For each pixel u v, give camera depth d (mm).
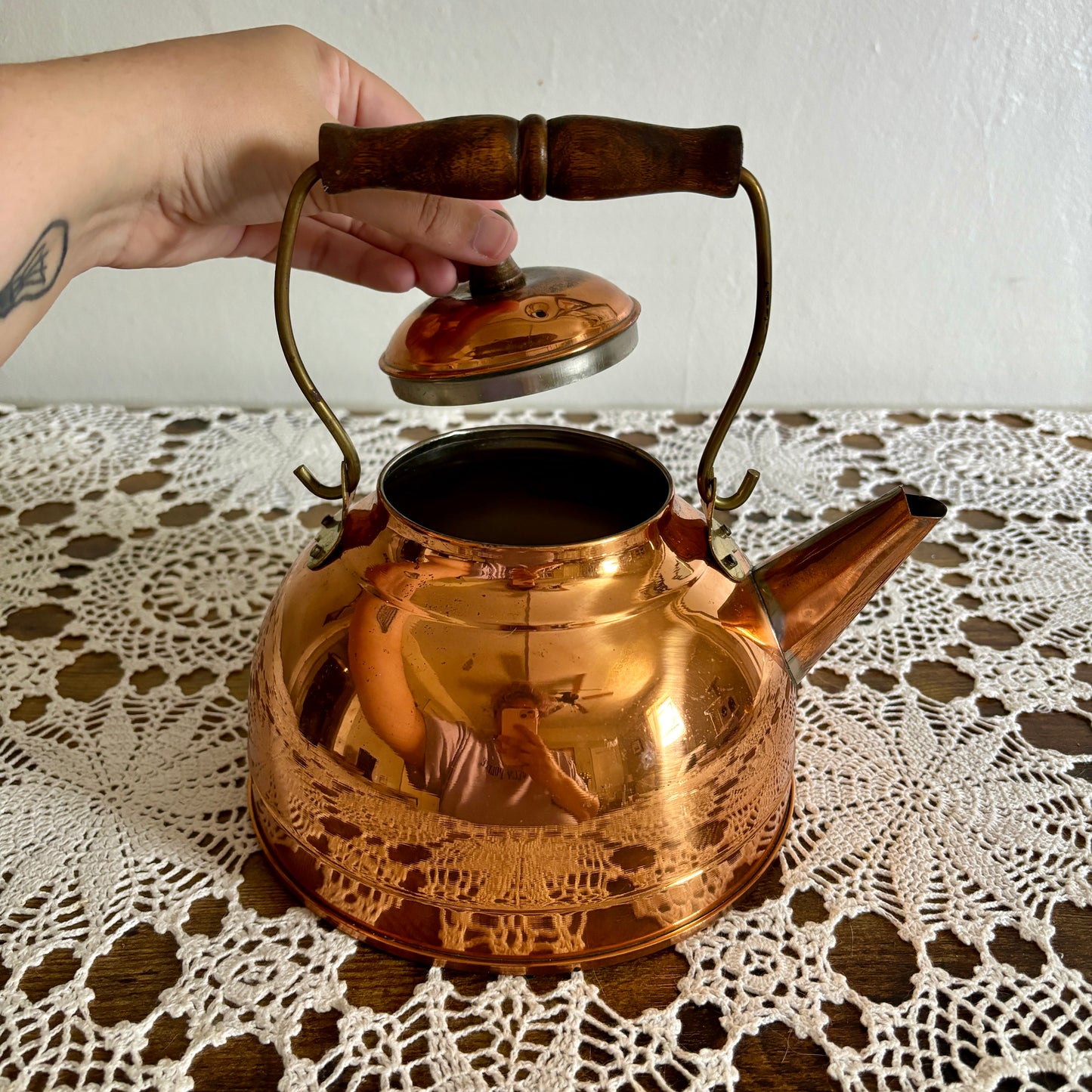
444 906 409
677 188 398
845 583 452
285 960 426
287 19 810
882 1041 393
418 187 398
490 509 508
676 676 404
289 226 411
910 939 438
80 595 676
